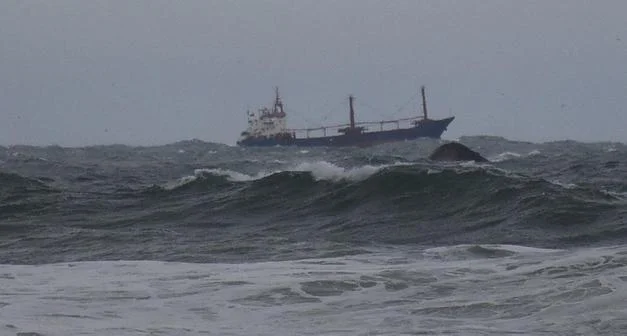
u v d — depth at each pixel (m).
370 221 86.88
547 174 143.25
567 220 78.12
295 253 67.69
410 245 72.31
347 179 103.12
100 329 43.25
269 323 44.75
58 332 42.50
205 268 60.09
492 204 87.69
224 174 120.44
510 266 54.94
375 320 44.53
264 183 105.88
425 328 42.69
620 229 72.94
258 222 91.44
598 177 131.12
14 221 96.25
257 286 52.59
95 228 91.00
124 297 50.91
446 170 99.12
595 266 52.12
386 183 98.19
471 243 72.12
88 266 62.38
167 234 82.19
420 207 90.94
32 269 61.75
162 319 45.72
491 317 44.12
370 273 54.62
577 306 44.50
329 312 46.56
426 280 52.38
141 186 130.00
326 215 92.44
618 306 43.88
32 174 178.50
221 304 48.81
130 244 76.50
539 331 41.22
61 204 106.19
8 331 42.53
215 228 88.50
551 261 55.59
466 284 50.91
